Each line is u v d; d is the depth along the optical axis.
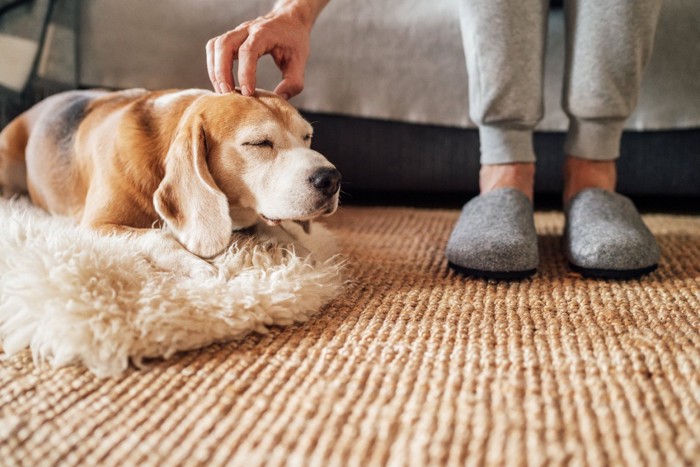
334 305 0.94
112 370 0.72
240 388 0.68
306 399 0.65
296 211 0.95
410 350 0.77
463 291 1.00
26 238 0.93
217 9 1.59
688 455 0.55
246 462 0.56
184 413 0.64
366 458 0.56
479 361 0.74
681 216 1.63
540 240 1.34
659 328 0.83
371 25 1.57
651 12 1.08
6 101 1.58
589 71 1.13
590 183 1.22
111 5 1.62
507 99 1.15
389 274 1.10
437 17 1.56
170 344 0.75
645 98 1.54
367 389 0.67
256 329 0.82
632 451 0.56
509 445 0.57
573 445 0.57
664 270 1.10
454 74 1.58
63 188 1.20
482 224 1.09
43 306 0.77
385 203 1.87
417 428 0.60
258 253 0.97
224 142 0.98
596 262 1.03
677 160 1.60
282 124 1.00
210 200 0.97
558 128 1.58
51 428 0.62
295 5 1.14
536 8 1.12
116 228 1.00
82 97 1.32
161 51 1.62
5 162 1.40
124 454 0.58
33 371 0.73
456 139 1.66
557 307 0.92
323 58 1.60
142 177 1.02
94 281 0.80
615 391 0.66
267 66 1.60
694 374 0.69
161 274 0.90
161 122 1.05
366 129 1.68
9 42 1.56
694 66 1.51
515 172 1.21
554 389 0.67
